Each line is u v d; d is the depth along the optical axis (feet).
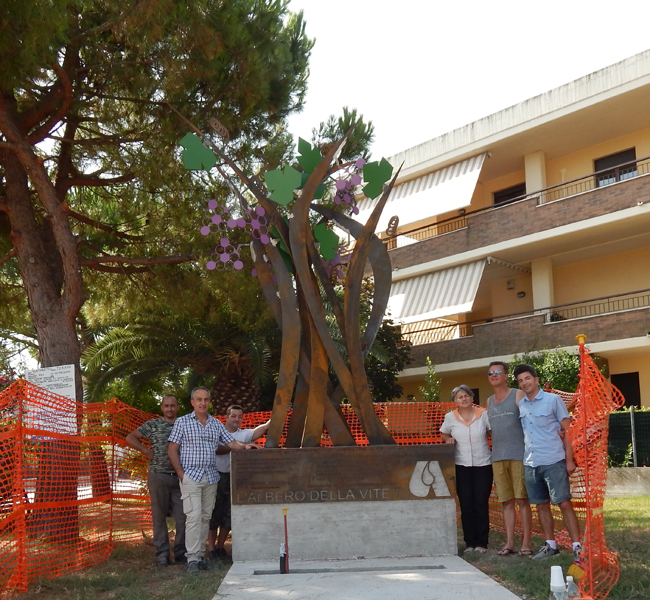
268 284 24.14
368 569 19.85
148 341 50.72
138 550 25.16
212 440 21.81
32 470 21.81
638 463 47.47
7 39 26.17
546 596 15.98
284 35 38.22
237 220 23.77
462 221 72.69
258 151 37.14
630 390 59.62
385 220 73.46
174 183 35.35
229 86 33.37
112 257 34.14
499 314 71.61
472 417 23.48
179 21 30.12
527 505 21.88
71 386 28.84
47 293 31.22
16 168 32.07
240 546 21.48
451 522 21.97
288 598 16.25
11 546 19.77
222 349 50.06
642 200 54.13
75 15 29.63
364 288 60.75
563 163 66.90
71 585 19.47
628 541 23.61
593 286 64.44
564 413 20.79
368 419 23.18
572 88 58.75
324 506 21.74
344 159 38.78
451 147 68.23
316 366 23.18
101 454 26.14
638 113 58.75
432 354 67.15
